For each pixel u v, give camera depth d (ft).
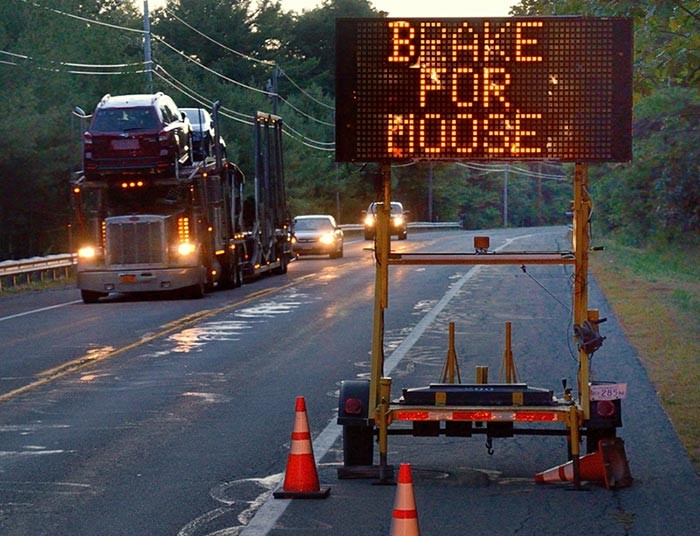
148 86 533.55
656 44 145.59
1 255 483.10
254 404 131.13
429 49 91.20
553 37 90.68
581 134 90.84
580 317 92.22
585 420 90.68
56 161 460.55
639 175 419.54
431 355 170.19
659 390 135.33
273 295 289.33
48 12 501.97
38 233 488.02
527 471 97.60
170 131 278.26
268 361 167.43
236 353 176.86
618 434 111.04
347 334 199.62
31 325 225.56
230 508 85.10
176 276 279.69
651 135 363.35
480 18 90.89
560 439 111.24
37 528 80.23
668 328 196.44
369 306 252.83
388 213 93.15
